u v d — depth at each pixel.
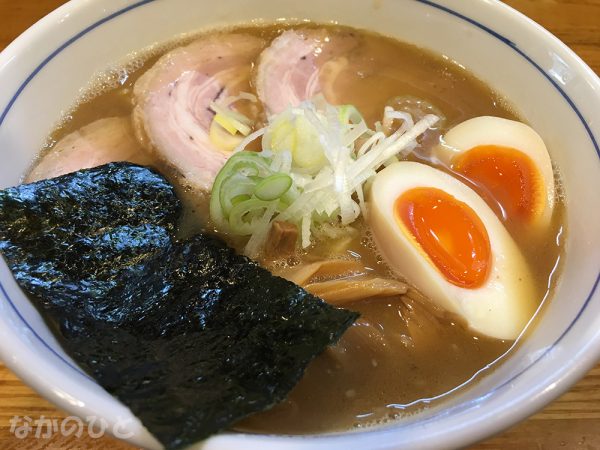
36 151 0.15
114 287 0.12
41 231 0.12
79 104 0.16
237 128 0.16
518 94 0.16
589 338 0.10
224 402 0.09
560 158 0.15
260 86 0.17
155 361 0.10
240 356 0.10
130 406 0.09
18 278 0.11
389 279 0.13
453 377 0.12
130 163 0.14
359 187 0.14
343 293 0.13
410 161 0.15
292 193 0.14
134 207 0.13
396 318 0.13
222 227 0.14
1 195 0.12
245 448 0.09
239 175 0.14
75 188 0.13
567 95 0.15
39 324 0.11
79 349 0.10
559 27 0.21
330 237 0.14
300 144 0.15
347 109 0.16
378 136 0.15
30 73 0.14
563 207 0.14
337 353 0.12
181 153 0.16
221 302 0.11
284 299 0.11
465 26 0.17
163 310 0.11
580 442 0.13
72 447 0.13
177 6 0.17
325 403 0.11
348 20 0.18
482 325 0.13
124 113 0.16
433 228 0.14
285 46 0.18
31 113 0.14
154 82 0.17
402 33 0.18
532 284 0.13
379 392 0.12
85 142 0.15
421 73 0.18
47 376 0.09
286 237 0.13
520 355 0.12
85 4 0.15
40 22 0.14
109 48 0.16
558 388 0.10
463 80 0.17
